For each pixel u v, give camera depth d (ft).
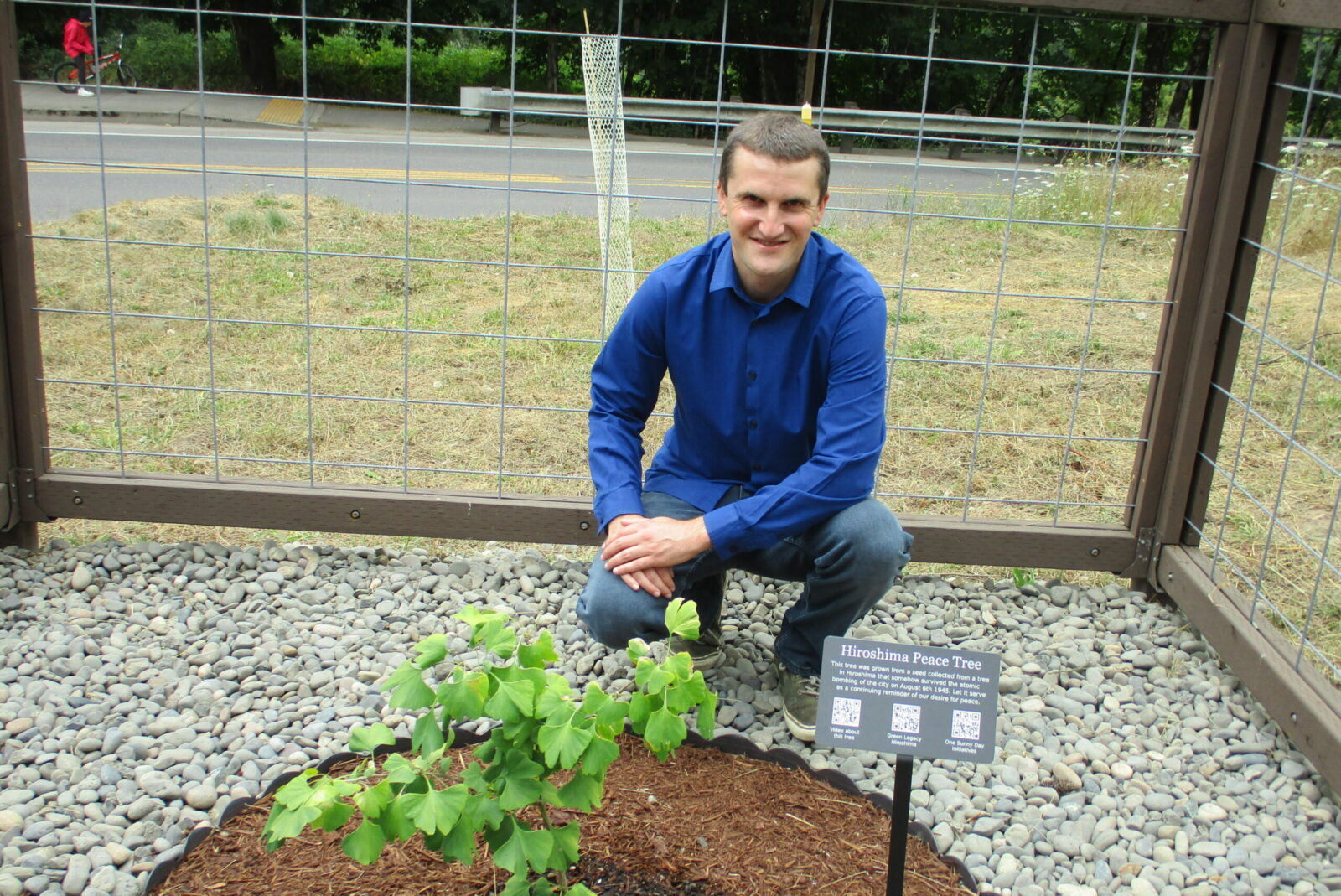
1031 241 27.43
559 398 16.57
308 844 6.98
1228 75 10.01
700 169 36.96
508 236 10.51
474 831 6.23
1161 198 28.09
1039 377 18.21
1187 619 11.08
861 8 50.31
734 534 7.98
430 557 11.98
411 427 15.16
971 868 7.39
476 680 5.56
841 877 6.82
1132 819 8.15
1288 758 9.05
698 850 6.97
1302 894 7.49
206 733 8.65
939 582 11.75
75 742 8.41
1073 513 13.85
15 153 10.44
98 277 21.57
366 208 29.99
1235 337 10.57
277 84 57.16
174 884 6.63
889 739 5.90
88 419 14.87
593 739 5.55
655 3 54.70
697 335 8.45
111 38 53.83
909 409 16.57
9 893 6.79
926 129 10.19
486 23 58.39
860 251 25.43
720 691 9.55
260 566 11.41
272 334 18.67
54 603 10.50
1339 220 8.87
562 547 12.35
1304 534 13.05
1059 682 10.09
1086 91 45.91
